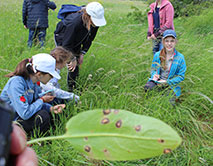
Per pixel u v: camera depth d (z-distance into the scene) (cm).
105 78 364
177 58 347
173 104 327
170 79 354
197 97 354
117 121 63
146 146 59
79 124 66
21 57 411
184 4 809
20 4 990
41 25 531
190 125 306
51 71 248
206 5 852
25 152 55
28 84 252
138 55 427
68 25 322
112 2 1516
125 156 60
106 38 529
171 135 59
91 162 243
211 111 340
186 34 583
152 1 870
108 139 62
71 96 311
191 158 251
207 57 430
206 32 643
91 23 321
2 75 342
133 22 771
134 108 296
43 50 455
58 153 229
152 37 443
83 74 388
